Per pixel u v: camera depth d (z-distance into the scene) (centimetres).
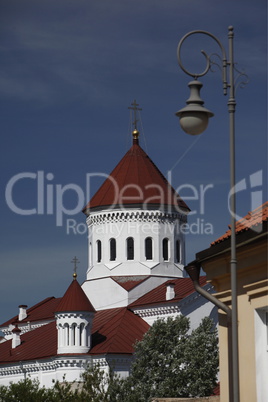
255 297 2619
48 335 9819
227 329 2738
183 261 10025
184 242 10069
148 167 10188
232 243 2475
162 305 9162
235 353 2419
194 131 2595
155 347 7519
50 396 7525
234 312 2441
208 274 2875
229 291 2781
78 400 6719
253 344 2617
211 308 9062
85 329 8950
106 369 8731
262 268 2586
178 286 9400
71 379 8881
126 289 9662
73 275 9225
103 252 9981
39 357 9250
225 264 2773
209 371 7406
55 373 9075
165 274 9862
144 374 7394
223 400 2794
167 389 7238
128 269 9856
